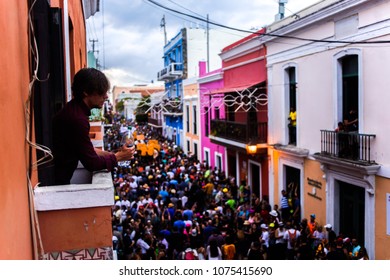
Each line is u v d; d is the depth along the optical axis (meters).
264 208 14.18
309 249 10.36
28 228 2.41
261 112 17.30
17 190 2.12
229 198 15.82
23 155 2.37
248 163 18.69
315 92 12.95
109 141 16.89
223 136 19.88
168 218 12.90
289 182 15.30
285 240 10.87
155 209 13.20
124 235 10.74
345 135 11.13
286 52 14.70
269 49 16.14
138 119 38.09
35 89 2.97
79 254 2.66
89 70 2.89
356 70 11.26
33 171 2.68
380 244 10.04
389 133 9.72
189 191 16.27
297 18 13.74
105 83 2.91
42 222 2.61
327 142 12.27
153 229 12.20
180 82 37.16
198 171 21.27
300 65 13.84
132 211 13.34
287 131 15.20
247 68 18.66
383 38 9.84
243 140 17.23
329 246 9.97
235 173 21.42
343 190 11.96
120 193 15.78
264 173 17.06
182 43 36.50
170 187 17.05
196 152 29.61
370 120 10.40
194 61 36.66
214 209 13.95
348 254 9.88
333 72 11.90
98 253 2.68
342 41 11.19
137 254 9.51
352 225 11.55
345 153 11.11
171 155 27.28
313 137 13.14
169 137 39.34
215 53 37.16
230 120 20.94
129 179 18.00
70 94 4.96
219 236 10.52
